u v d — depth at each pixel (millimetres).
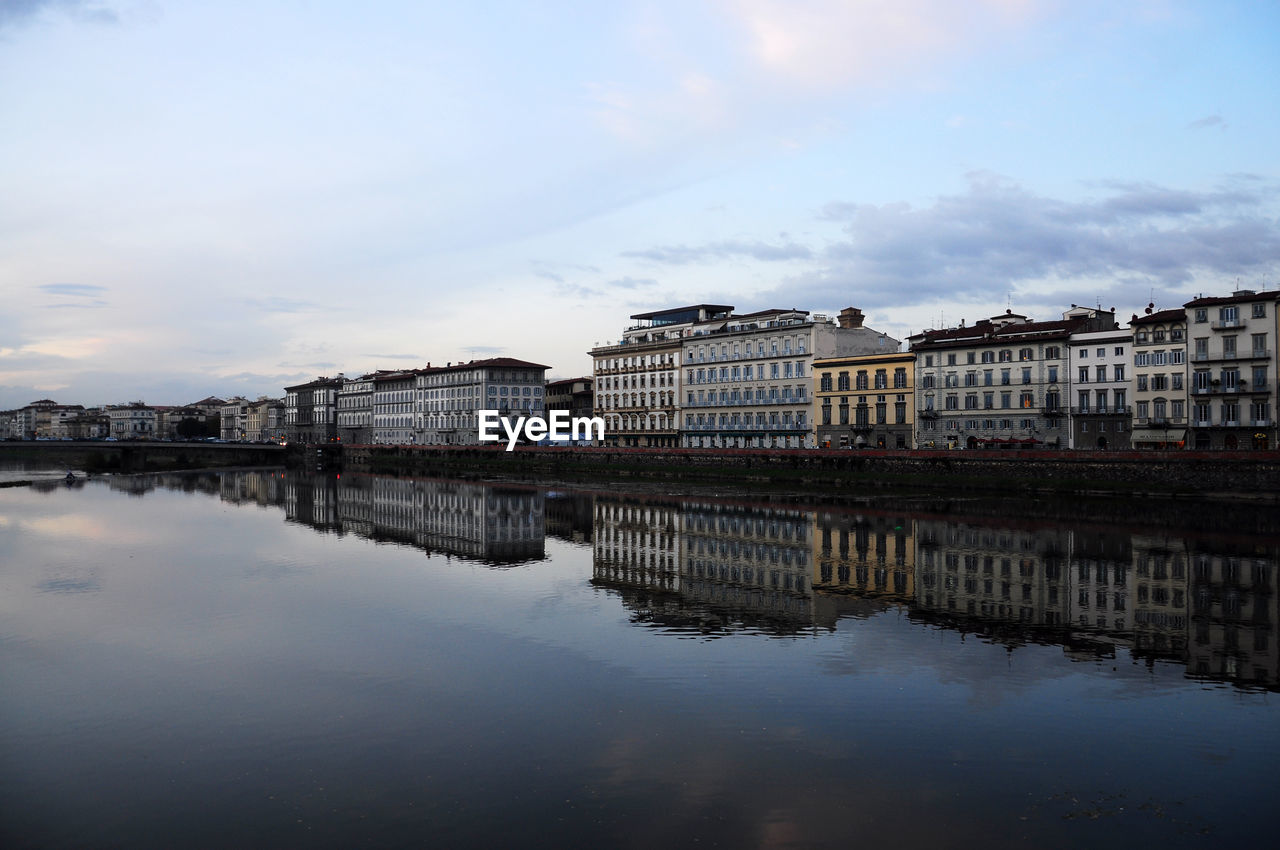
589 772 23953
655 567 56656
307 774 23938
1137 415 113625
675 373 177500
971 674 32594
